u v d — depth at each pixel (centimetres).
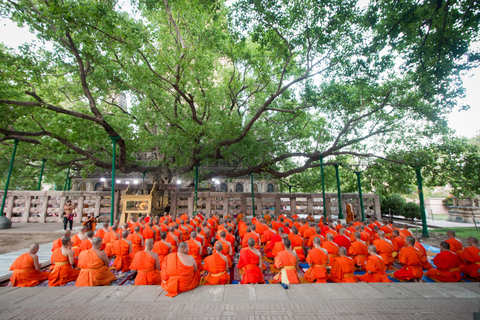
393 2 959
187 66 1484
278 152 2428
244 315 429
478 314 341
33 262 667
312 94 1716
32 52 1277
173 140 1738
